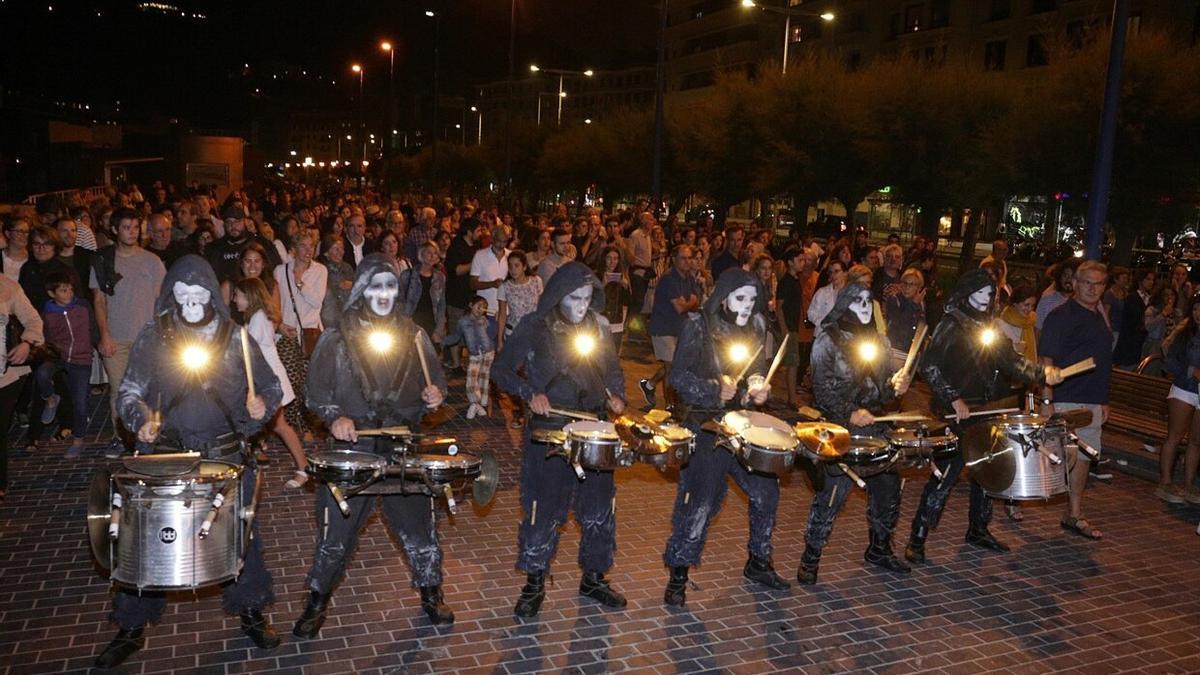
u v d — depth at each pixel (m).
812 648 5.47
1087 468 7.68
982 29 47.16
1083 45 23.59
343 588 5.95
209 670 4.88
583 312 5.66
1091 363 6.67
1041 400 7.84
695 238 19.70
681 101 77.69
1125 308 11.78
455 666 5.05
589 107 115.00
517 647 5.29
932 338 6.89
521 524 5.74
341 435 5.01
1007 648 5.60
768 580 6.27
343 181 91.81
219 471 4.50
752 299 5.86
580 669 5.08
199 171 52.25
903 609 6.06
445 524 7.17
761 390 5.82
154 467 4.41
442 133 131.62
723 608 5.93
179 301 4.75
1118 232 21.75
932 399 7.21
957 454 6.69
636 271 15.30
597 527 5.82
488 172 65.44
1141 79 20.70
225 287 7.70
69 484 7.74
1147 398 9.88
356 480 4.82
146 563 4.36
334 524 5.24
